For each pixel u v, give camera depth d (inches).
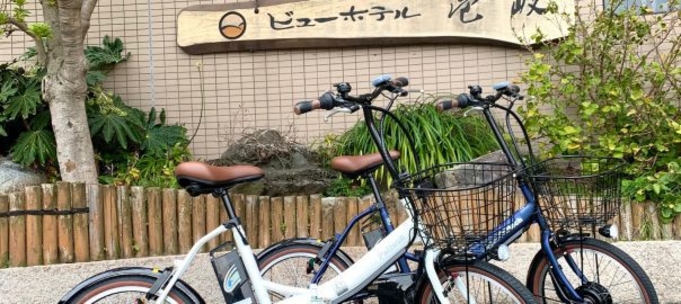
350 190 177.8
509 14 196.2
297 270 136.6
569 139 170.2
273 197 163.6
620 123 173.3
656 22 179.8
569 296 117.1
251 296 110.3
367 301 143.4
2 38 203.9
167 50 208.1
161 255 154.9
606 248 119.8
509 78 199.3
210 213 158.1
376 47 204.7
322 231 161.3
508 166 118.1
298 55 206.5
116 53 205.2
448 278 108.7
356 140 186.2
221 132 206.4
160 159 188.5
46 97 166.9
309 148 193.9
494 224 105.0
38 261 147.9
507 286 103.7
